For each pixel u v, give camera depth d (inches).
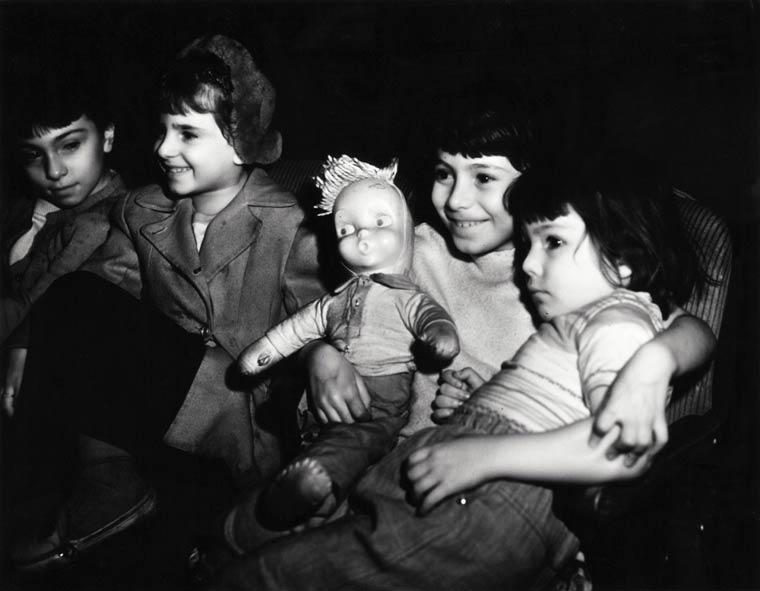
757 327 110.0
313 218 91.7
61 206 103.9
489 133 75.9
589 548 68.9
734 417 105.1
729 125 115.1
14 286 103.3
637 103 95.3
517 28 163.9
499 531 66.2
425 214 92.0
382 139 157.2
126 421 84.8
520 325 81.7
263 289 90.6
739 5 140.8
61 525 83.8
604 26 155.4
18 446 86.6
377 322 78.4
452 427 71.1
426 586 65.4
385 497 68.5
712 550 77.5
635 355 65.4
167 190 96.5
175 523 87.8
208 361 89.6
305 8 164.6
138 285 96.0
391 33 167.5
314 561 65.6
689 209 85.7
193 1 143.6
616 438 63.2
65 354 83.9
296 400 86.5
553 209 71.3
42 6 128.3
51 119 96.7
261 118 90.6
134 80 124.4
